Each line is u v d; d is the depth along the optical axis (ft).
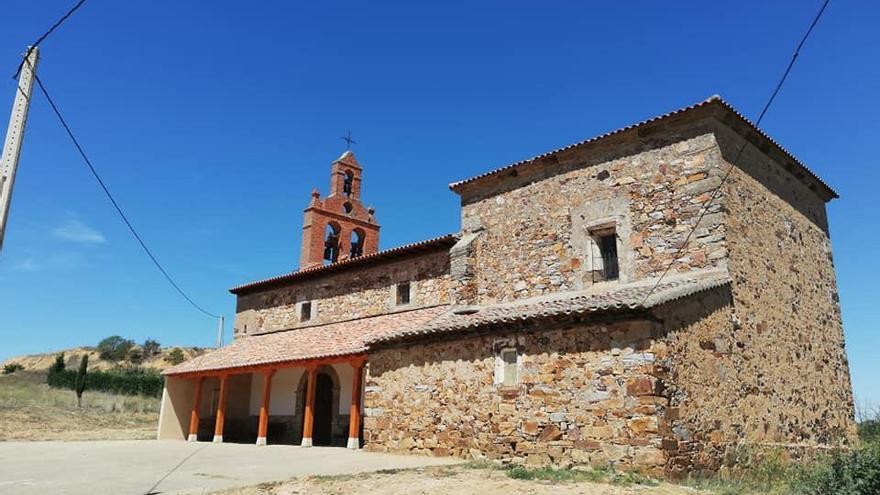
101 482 32.99
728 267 41.22
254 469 38.52
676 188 44.62
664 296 34.99
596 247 48.62
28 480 33.94
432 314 57.31
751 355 41.83
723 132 44.75
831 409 50.55
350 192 96.07
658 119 45.75
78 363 234.38
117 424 91.86
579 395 36.52
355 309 70.74
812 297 52.49
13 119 32.78
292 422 72.74
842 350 55.26
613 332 35.73
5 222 31.30
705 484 31.19
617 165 48.37
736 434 38.27
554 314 37.83
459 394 43.96
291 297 80.23
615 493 26.00
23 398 104.73
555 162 52.42
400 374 49.06
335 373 68.08
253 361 67.56
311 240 88.58
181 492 29.22
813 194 57.57
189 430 78.74
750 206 45.98
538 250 51.96
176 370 77.71
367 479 31.17
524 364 40.09
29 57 33.76
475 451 41.81
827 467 31.58
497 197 56.59
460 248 56.39
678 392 34.60
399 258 66.80
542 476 30.42
